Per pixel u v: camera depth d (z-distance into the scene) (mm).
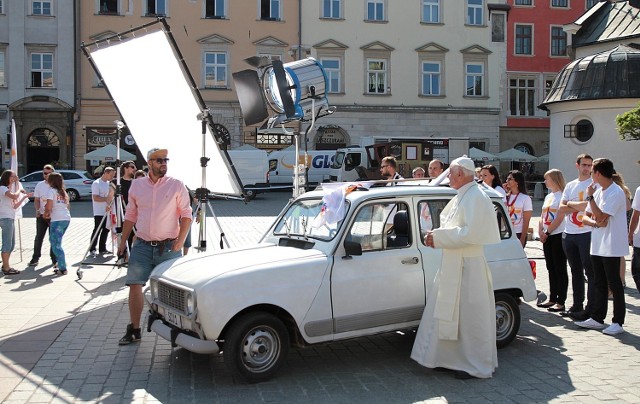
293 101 7957
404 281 5930
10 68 34375
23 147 34625
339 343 6656
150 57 8156
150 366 5812
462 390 5238
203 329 5164
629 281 10289
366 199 5906
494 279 6391
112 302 8422
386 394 5133
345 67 38125
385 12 38625
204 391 5172
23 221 19578
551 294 8328
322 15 37844
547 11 40812
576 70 26688
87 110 35438
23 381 5375
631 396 5121
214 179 9258
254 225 18891
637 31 29109
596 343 6672
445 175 6801
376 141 30297
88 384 5320
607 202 6879
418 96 39062
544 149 41188
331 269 5598
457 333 5516
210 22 36781
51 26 34719
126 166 12062
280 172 35562
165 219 6457
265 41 37281
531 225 18875
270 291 5309
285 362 5828
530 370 5773
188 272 5617
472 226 5367
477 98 39875
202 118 8258
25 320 7430
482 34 39875
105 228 12703
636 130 20734
